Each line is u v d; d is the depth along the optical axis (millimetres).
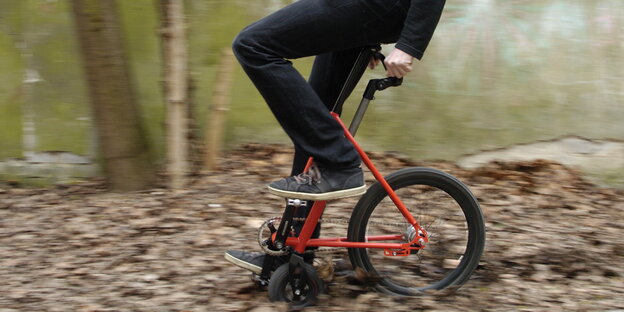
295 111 3109
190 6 6152
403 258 3611
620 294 3713
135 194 5566
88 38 5367
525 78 6180
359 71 3275
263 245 3369
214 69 6215
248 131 6344
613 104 6121
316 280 3436
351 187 3232
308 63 6191
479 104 6207
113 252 4344
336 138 3184
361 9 3020
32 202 5586
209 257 4207
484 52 6203
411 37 3039
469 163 6207
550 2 6152
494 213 5160
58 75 6090
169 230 4715
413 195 3551
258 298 3531
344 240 3506
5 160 6152
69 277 3961
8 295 3678
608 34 6117
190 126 5961
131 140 5590
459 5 6215
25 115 6121
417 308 3439
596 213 5312
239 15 6203
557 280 3904
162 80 5715
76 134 6148
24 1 6004
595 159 6105
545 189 5750
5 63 6062
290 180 3229
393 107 6246
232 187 5609
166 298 3584
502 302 3543
